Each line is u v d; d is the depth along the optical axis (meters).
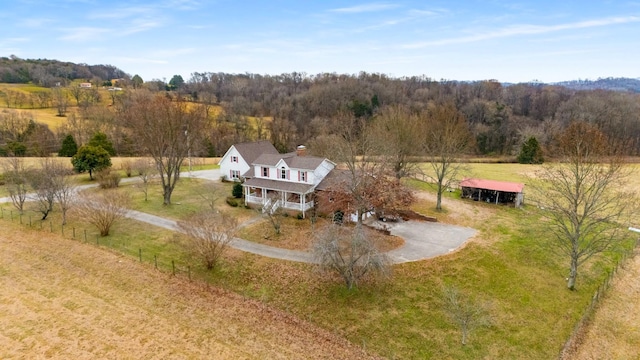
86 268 24.67
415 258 26.50
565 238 28.84
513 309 21.58
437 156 44.91
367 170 33.94
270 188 36.69
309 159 37.28
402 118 44.06
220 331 18.95
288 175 37.69
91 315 19.36
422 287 23.11
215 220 26.80
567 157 31.11
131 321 19.12
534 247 29.50
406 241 29.97
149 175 47.62
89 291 21.84
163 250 27.75
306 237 29.81
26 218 33.66
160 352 16.84
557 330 20.03
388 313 20.86
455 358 17.89
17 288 21.52
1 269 23.77
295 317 20.78
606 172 28.58
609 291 24.12
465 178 47.31
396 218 34.78
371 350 18.38
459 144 43.38
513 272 25.55
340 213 32.78
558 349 18.67
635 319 21.31
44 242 28.62
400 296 22.25
